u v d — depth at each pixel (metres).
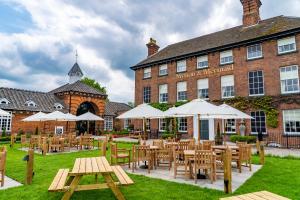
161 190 6.44
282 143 18.64
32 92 31.50
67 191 5.11
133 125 33.47
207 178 7.91
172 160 9.96
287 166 9.97
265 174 8.45
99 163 6.26
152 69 29.36
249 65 21.50
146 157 9.02
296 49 19.00
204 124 23.73
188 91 25.58
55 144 15.35
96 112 36.59
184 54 26.02
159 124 27.41
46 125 29.80
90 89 36.19
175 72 27.00
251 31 23.22
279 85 19.55
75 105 33.19
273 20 23.06
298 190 6.43
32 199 5.71
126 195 6.00
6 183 7.23
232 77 22.67
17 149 16.62
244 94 21.48
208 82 24.11
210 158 7.41
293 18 21.36
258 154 13.45
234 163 11.06
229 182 6.23
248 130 20.61
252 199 3.79
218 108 10.52
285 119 18.98
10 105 27.00
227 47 22.91
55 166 10.03
